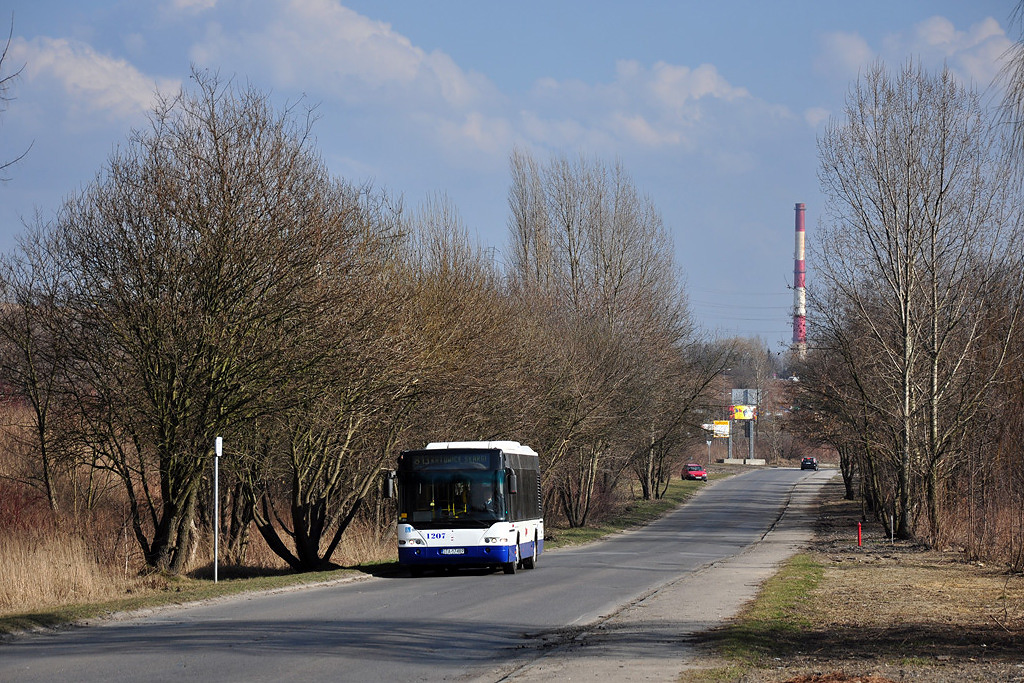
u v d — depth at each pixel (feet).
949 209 131.44
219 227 82.79
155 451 85.05
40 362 91.76
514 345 141.38
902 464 138.92
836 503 281.74
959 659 41.01
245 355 83.15
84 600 70.79
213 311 83.20
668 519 242.17
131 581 80.38
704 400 247.29
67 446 88.17
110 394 83.56
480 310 124.06
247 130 85.15
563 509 206.18
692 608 62.85
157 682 36.58
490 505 94.38
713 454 579.07
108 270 83.56
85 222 84.69
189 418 82.79
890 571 91.15
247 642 47.21
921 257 133.59
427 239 137.80
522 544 101.30
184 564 97.30
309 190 87.61
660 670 38.68
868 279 142.31
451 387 107.14
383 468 109.60
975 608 60.90
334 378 86.22
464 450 95.86
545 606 65.16
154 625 54.44
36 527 85.87
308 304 84.53
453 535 93.61
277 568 107.45
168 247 83.61
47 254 88.84
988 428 100.12
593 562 117.70
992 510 100.63
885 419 141.38
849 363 145.48
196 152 83.61
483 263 144.25
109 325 83.41
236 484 101.14
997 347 84.17
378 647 45.91
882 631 50.03
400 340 94.27
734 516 249.96
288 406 84.23
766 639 46.88
